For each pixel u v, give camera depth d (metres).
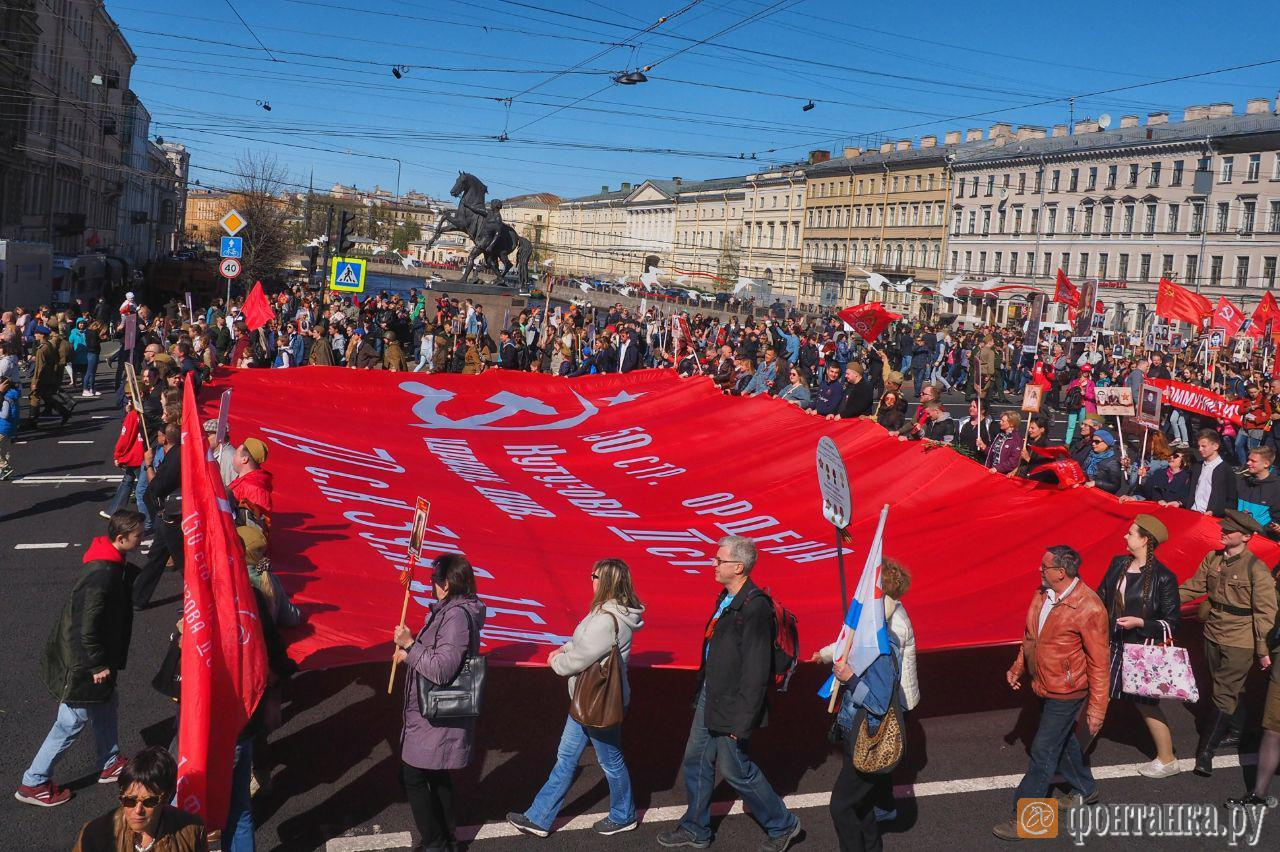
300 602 6.81
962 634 6.74
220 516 5.54
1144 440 13.07
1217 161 64.62
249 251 67.75
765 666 5.70
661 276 127.50
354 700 7.93
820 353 30.55
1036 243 77.81
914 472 10.66
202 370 17.50
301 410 13.41
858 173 97.38
